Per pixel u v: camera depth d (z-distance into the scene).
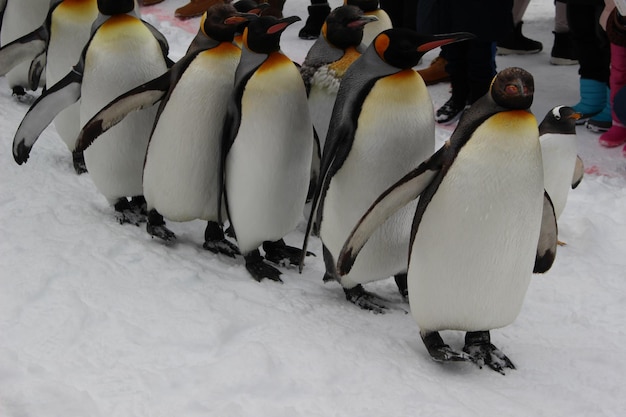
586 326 3.82
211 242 4.19
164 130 3.80
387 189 3.15
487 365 3.33
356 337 3.35
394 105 3.27
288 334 3.25
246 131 3.58
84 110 4.10
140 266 3.75
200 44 3.77
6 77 6.50
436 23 6.71
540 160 2.98
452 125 7.03
